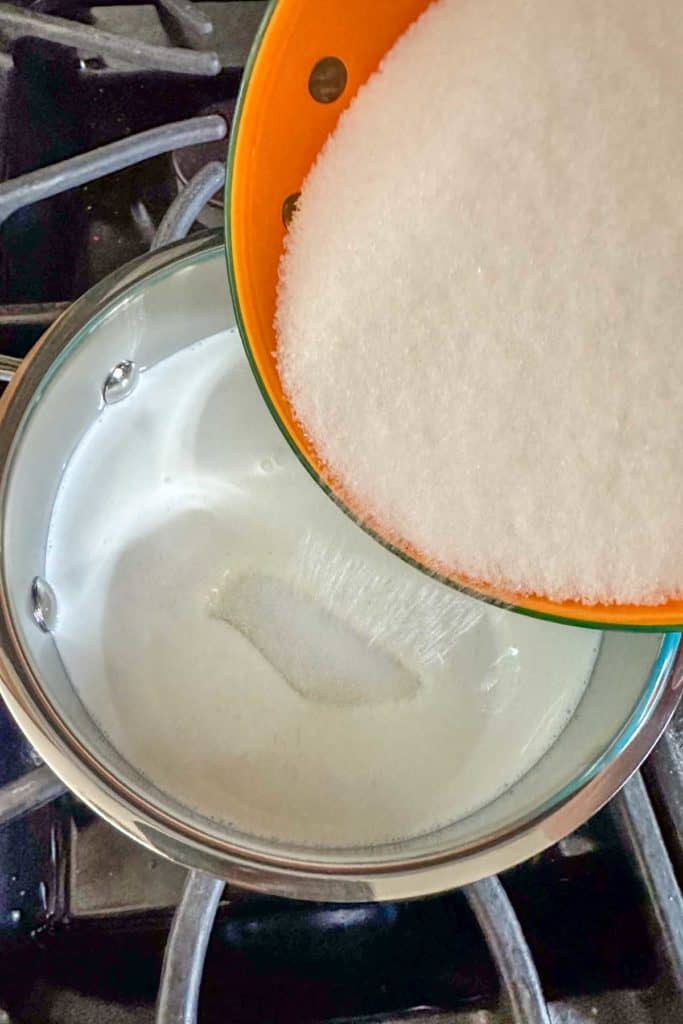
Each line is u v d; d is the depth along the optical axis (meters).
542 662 0.33
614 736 0.29
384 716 0.33
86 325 0.32
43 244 0.39
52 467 0.34
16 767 0.33
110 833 0.35
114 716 0.32
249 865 0.28
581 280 0.29
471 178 0.29
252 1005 0.32
